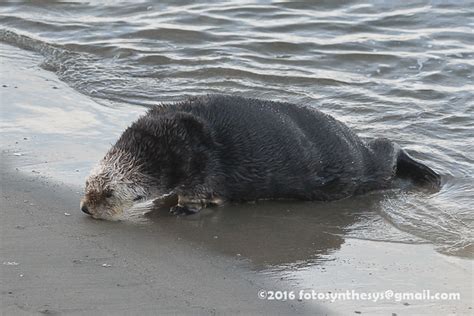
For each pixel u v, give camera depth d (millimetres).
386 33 41094
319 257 22031
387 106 33656
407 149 30016
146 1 44188
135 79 35375
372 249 22703
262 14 42812
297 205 25719
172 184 24203
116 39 39688
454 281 20844
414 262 21891
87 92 33562
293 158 25422
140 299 18766
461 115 32875
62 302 18406
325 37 40375
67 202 23953
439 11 43031
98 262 20469
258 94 34500
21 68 35812
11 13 42812
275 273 20844
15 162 26328
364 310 19234
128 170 23859
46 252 20844
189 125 24422
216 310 18594
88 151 27578
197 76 36031
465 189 27266
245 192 25281
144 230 23047
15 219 22625
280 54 38625
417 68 37469
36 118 30234
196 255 21594
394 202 26281
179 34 40281
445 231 24016
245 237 23125
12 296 18547
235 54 38219
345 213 25281
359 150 26938
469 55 38625
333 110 33250
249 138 25031
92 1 44344
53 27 41094
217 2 44188
